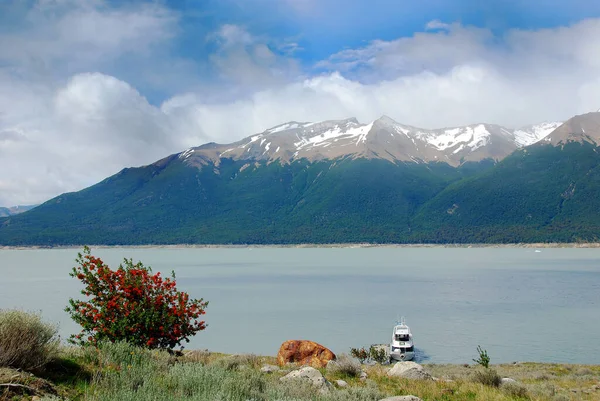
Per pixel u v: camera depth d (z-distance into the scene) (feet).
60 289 394.32
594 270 564.71
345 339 201.77
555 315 262.47
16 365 33.63
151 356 47.32
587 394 74.02
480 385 60.64
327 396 39.55
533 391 62.85
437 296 354.33
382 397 44.42
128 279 60.64
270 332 218.59
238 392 34.81
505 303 312.09
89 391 32.53
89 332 58.75
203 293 382.22
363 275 545.85
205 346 188.34
